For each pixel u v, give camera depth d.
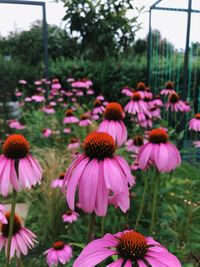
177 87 6.33
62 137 5.58
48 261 2.23
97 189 1.02
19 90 7.96
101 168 1.06
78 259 0.95
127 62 8.34
